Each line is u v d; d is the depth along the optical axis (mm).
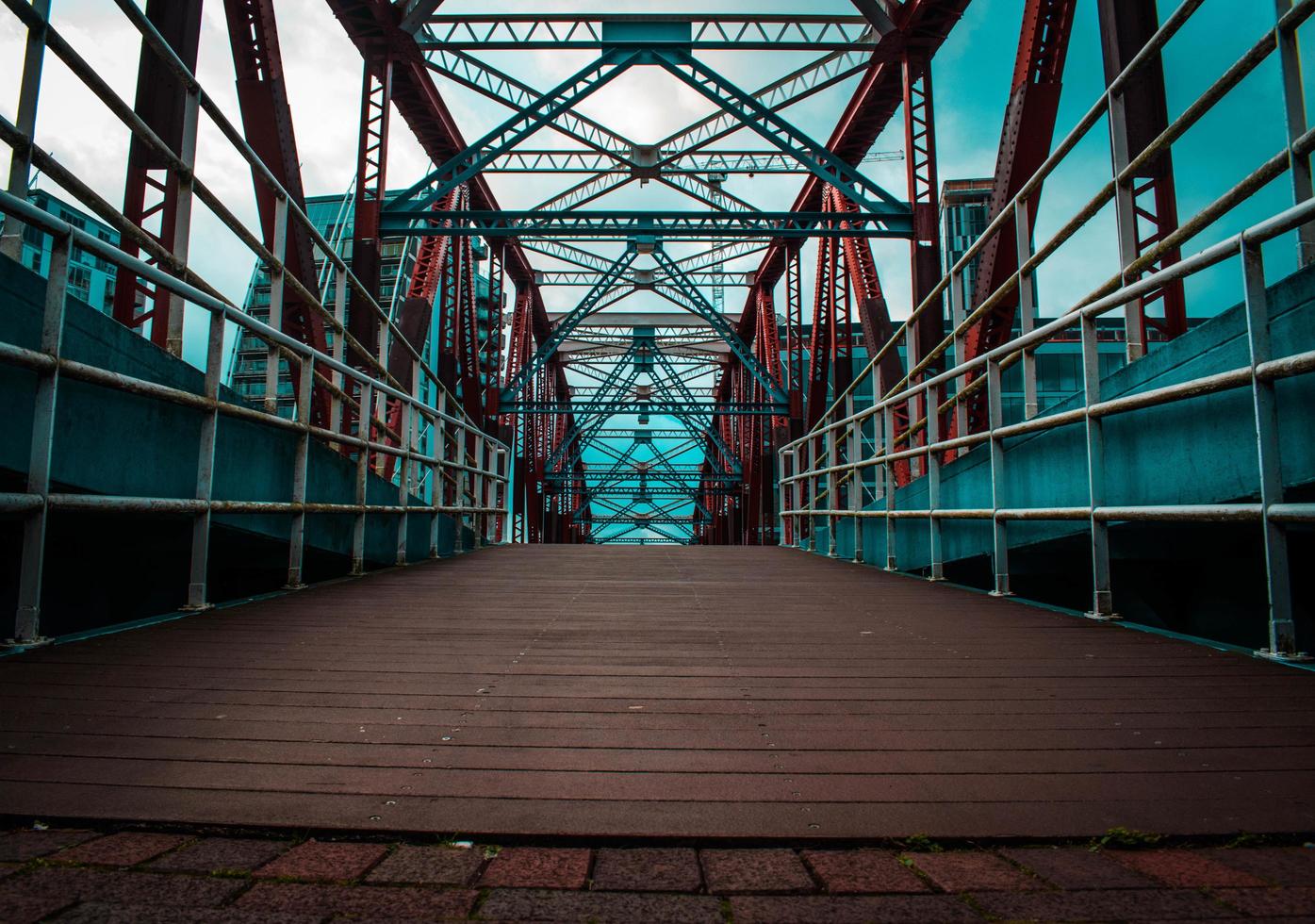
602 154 18828
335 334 7227
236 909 1338
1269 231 2977
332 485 6520
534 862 1542
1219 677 2986
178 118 6805
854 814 1746
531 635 3877
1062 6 8859
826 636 3895
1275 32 3133
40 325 3434
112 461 3943
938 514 6492
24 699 2564
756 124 14164
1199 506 3467
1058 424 4812
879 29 13461
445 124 16625
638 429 46594
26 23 3318
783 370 30125
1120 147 4379
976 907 1370
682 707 2598
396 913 1338
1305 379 3111
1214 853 1588
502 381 29312
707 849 1614
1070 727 2381
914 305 13273
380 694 2725
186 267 4723
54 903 1341
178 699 2611
